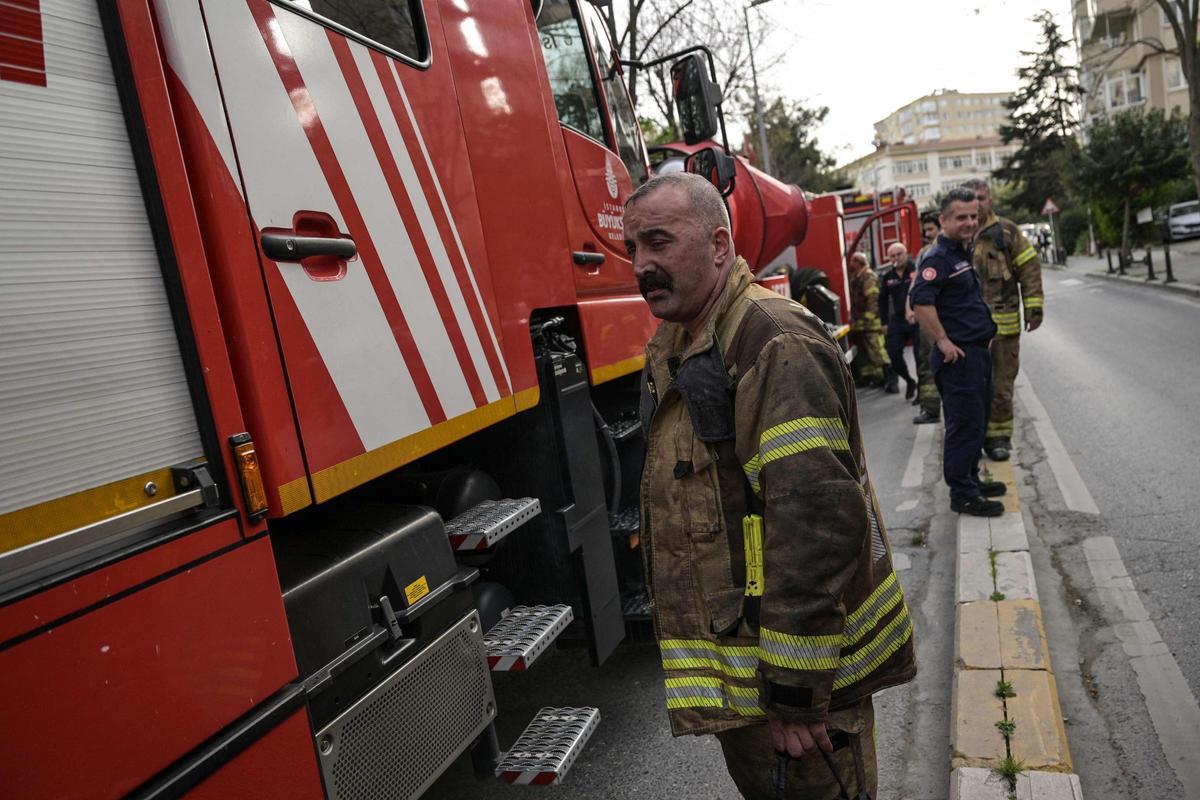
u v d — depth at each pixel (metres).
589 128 3.82
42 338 1.31
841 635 1.65
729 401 1.79
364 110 2.21
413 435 2.22
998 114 156.38
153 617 1.40
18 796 1.19
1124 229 28.08
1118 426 7.31
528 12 3.27
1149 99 44.53
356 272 2.09
